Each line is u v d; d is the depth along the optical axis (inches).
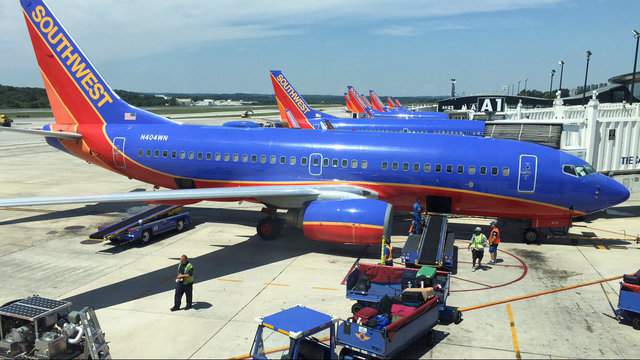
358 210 784.9
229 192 807.7
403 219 1088.2
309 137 959.6
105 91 1063.6
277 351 498.3
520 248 874.8
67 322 501.7
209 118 5339.6
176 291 598.2
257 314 594.6
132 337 535.8
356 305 586.6
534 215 878.4
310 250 862.5
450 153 876.0
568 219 880.3
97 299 639.8
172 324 567.2
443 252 751.7
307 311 475.8
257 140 975.0
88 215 1110.4
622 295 565.3
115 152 1051.9
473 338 540.1
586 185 845.8
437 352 509.4
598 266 775.1
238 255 830.5
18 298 637.3
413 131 1696.6
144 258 810.2
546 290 677.3
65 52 1050.1
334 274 737.0
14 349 470.9
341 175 916.0
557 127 1234.6
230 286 687.7
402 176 887.1
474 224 1051.9
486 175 857.5
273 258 815.7
